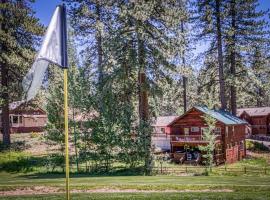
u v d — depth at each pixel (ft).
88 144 101.65
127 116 98.58
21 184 63.31
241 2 144.25
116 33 100.53
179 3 102.32
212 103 137.18
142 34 94.22
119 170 100.22
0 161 102.12
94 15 119.03
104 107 98.22
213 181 66.80
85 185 59.57
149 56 97.60
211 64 154.71
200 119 136.15
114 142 97.40
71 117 104.68
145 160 96.78
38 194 52.42
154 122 104.94
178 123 141.38
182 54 100.94
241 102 278.05
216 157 124.88
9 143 122.01
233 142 134.41
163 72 98.99
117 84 101.45
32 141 143.13
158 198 46.26
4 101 117.70
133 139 98.48
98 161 106.83
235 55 152.46
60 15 31.83
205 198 46.06
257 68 151.43
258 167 114.83
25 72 119.55
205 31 145.18
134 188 56.59
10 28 118.11
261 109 228.43
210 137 103.91
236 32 146.30
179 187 56.90
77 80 99.55
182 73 100.01
